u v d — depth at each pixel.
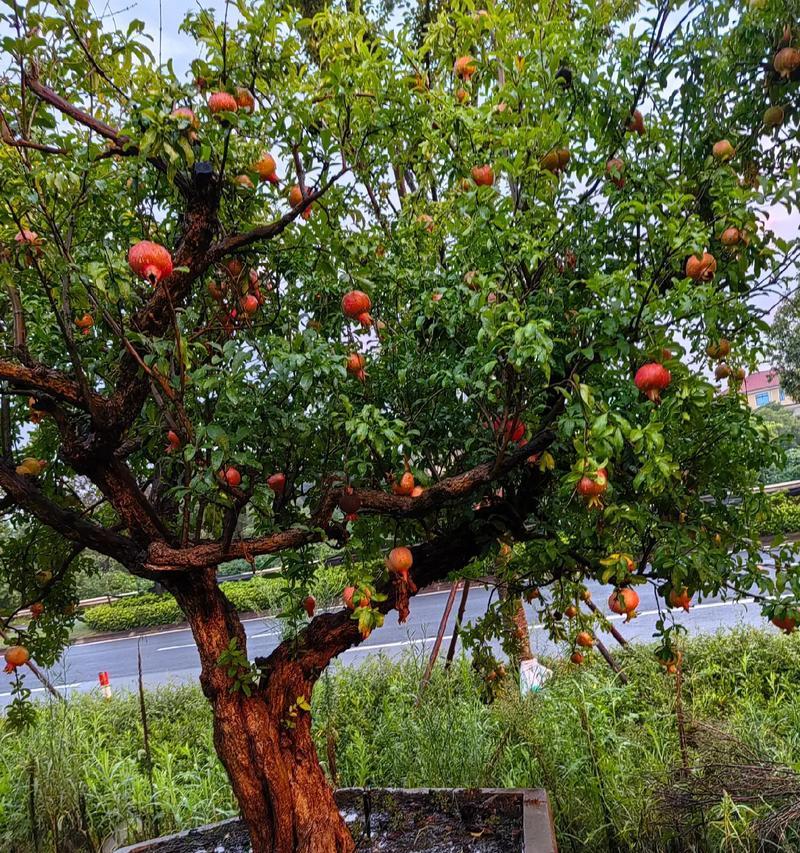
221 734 2.51
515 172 2.13
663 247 2.07
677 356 2.22
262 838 2.50
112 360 2.46
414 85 2.38
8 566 3.31
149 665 11.12
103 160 2.30
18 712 3.45
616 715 4.55
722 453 2.53
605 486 1.93
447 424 2.68
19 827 4.27
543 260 2.28
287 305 2.74
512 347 1.88
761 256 2.45
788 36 2.47
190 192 2.14
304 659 2.69
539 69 2.26
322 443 2.50
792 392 10.70
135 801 4.29
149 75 2.23
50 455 3.09
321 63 2.32
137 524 2.40
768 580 2.42
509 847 2.66
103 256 1.94
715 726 3.64
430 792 3.25
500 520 2.72
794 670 5.25
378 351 2.77
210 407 2.29
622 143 2.52
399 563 2.53
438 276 2.64
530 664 5.09
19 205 2.01
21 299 2.41
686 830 2.99
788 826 2.74
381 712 5.09
